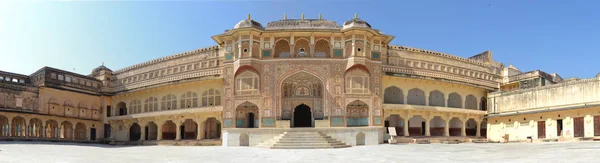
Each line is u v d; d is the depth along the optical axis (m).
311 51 34.25
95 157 20.28
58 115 39.50
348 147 29.67
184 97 38.31
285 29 33.72
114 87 44.44
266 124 33.31
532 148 23.73
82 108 41.88
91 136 42.44
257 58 34.00
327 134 32.69
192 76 37.47
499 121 39.09
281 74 33.88
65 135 41.44
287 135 31.25
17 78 40.25
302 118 35.94
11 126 36.62
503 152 21.81
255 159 19.91
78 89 41.59
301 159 19.78
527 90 36.97
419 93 38.62
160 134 39.03
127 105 42.97
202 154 23.16
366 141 32.88
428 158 19.34
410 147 27.39
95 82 43.47
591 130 31.97
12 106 36.56
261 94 33.62
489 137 39.84
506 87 43.25
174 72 40.00
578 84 33.34
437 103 39.34
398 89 37.97
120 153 23.80
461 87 39.72
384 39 35.94
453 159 18.66
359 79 33.91
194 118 36.94
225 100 34.56
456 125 40.22
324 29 33.97
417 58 38.97
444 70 39.88
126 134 42.00
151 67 41.91
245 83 34.06
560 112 34.25
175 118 37.84
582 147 22.27
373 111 33.75
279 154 22.92
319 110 34.81
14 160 18.14
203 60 38.31
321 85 34.72
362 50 33.81
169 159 19.95
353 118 34.22
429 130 37.22
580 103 32.94
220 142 35.03
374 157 20.31
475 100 41.00
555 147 23.41
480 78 41.59
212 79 35.75
